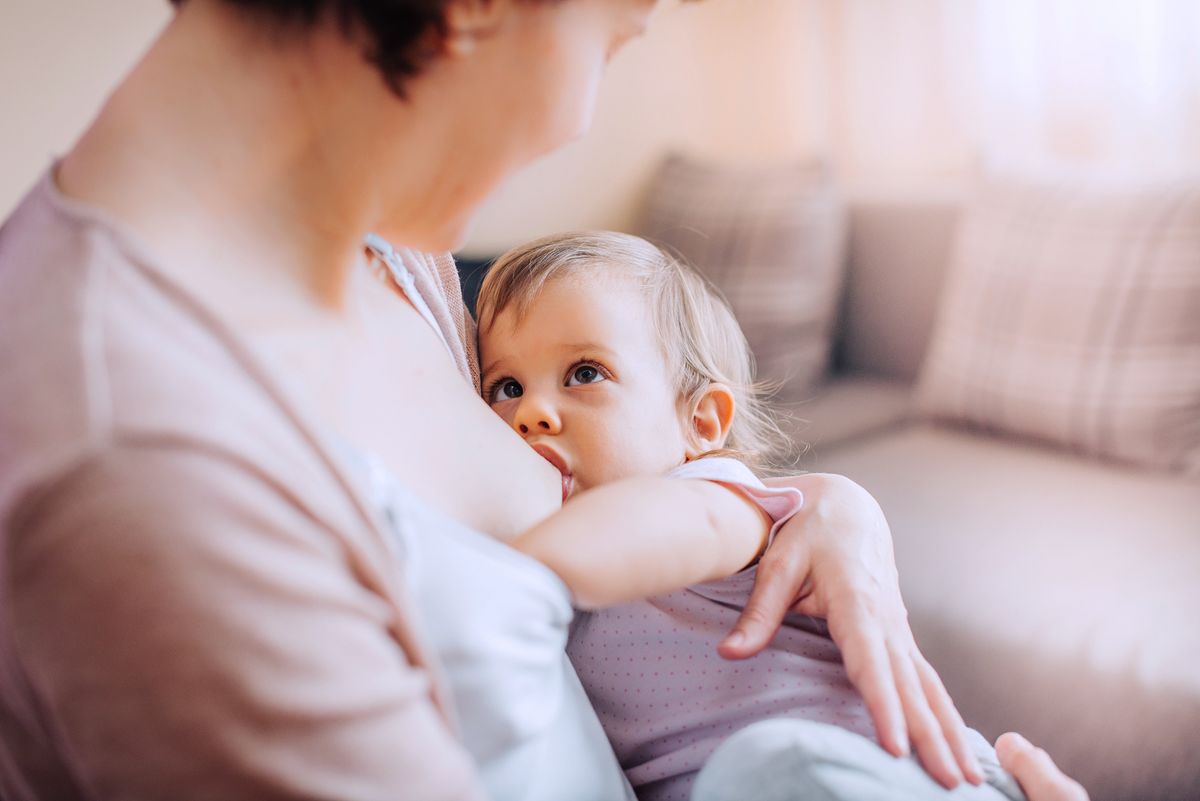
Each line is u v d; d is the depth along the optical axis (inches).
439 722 18.2
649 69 122.3
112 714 15.2
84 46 68.4
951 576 61.6
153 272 17.0
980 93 109.7
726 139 132.9
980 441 83.5
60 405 15.1
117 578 14.8
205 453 15.4
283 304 21.0
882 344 101.0
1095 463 76.4
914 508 71.0
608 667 30.0
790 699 28.4
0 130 65.9
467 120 20.6
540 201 114.2
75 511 14.7
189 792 15.5
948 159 114.3
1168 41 94.3
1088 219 79.0
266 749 15.5
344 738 16.2
